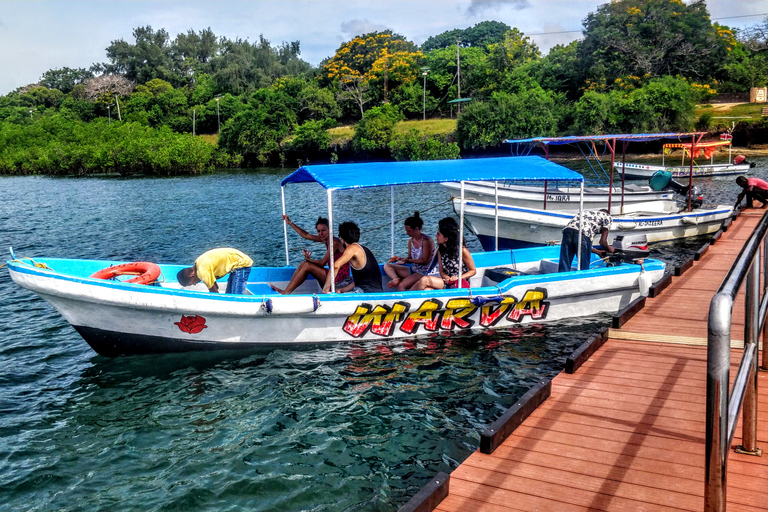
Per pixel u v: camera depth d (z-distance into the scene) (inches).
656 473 150.7
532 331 336.5
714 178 1184.8
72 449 227.3
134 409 258.4
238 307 294.5
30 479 207.3
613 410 187.6
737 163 1181.1
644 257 377.7
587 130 1870.1
